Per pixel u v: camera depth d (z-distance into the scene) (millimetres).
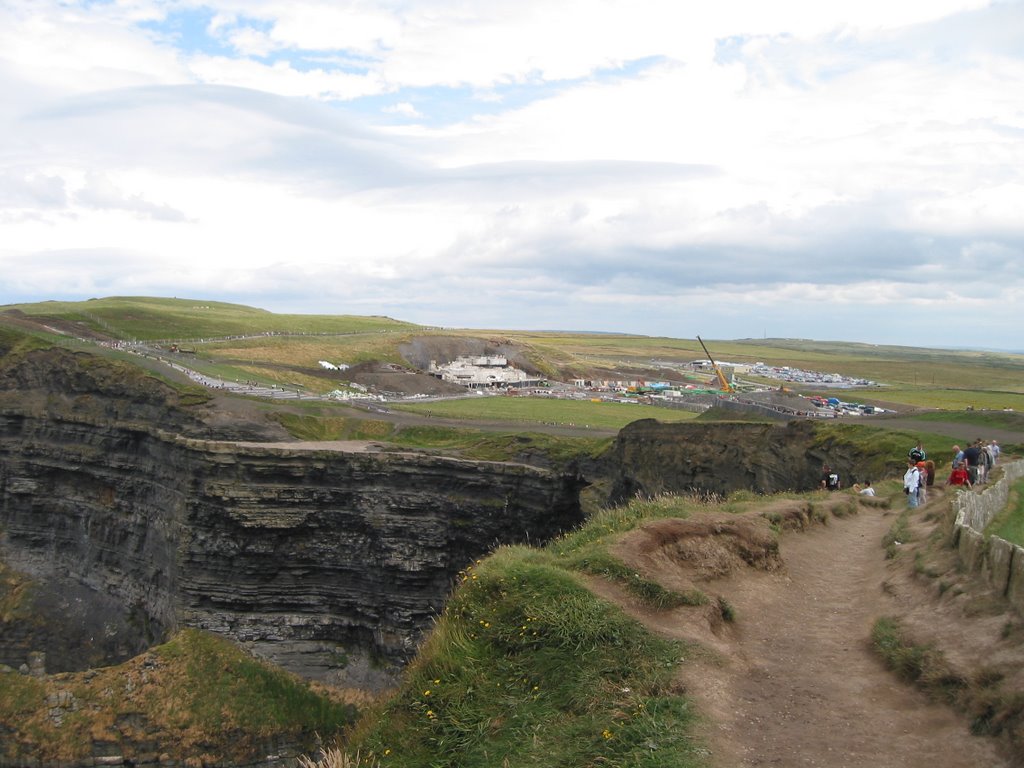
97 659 78875
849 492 42188
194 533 73375
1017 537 26625
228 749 61375
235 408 104750
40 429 96312
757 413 88375
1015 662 13414
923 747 12461
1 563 91500
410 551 72375
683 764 12156
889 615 18266
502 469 74625
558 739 14109
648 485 73688
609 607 18062
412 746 15805
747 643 17859
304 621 72500
